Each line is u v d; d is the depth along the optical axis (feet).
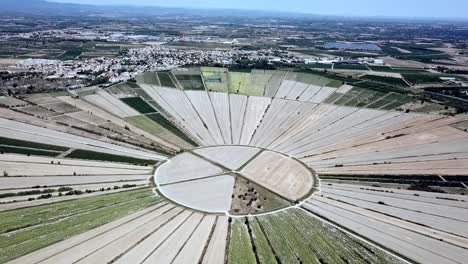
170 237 369.30
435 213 426.51
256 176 513.04
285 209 432.66
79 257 333.83
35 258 329.93
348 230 392.68
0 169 493.77
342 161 559.79
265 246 358.64
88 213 408.46
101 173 505.25
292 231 386.93
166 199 446.60
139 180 492.54
